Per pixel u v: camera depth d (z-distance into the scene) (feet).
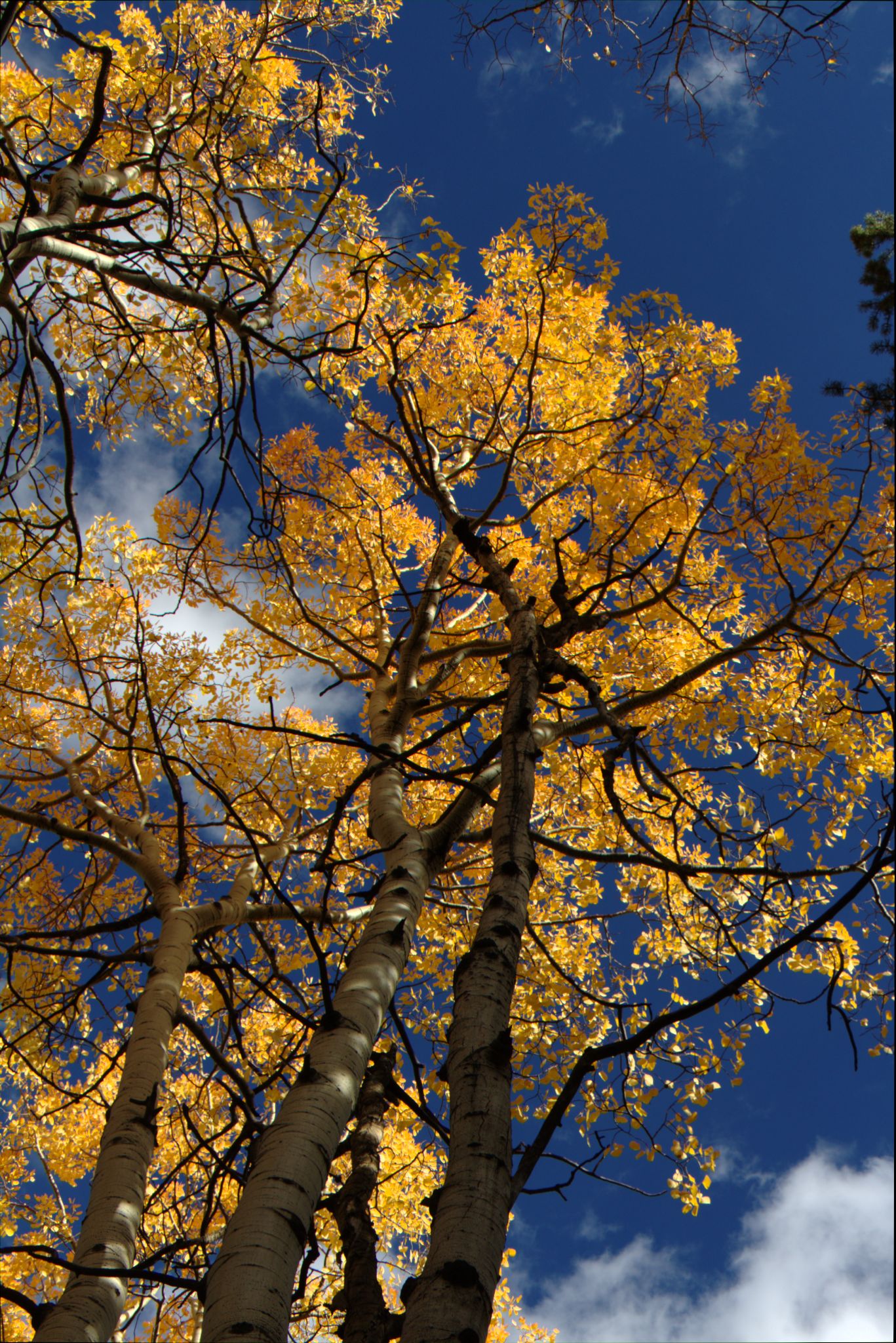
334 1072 8.27
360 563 24.75
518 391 24.52
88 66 21.18
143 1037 12.12
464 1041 7.10
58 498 16.03
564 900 21.13
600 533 20.48
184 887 21.17
